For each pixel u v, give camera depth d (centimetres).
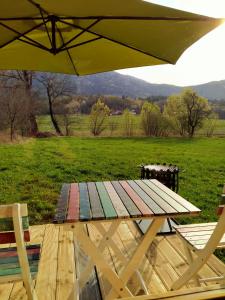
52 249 302
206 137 998
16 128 927
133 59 238
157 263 275
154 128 1027
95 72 270
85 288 236
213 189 583
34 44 203
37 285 239
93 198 230
